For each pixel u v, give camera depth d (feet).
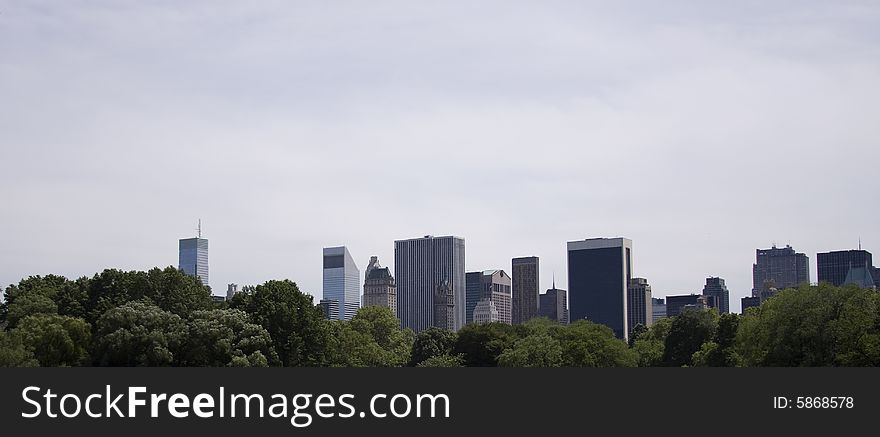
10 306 451.53
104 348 418.51
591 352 516.73
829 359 361.30
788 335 376.89
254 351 426.92
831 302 375.45
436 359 578.25
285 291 467.11
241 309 466.29
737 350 472.85
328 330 483.51
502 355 524.11
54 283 493.36
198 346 425.28
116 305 458.09
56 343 398.62
